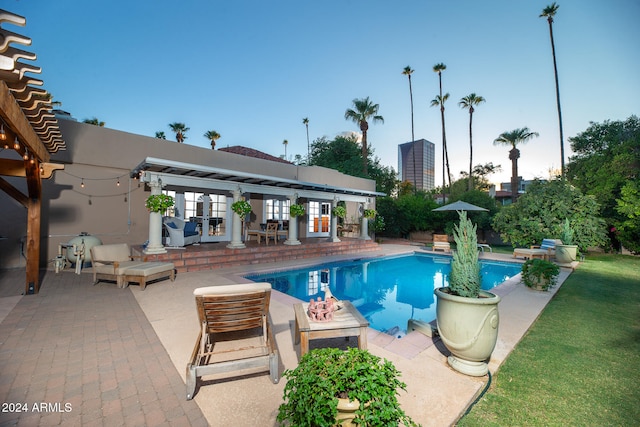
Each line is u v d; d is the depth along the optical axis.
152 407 2.43
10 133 4.12
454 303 3.03
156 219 8.46
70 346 3.53
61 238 8.74
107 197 9.55
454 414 2.36
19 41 2.28
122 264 6.80
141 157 10.23
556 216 12.95
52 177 8.62
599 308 5.54
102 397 2.54
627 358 3.48
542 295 6.43
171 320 4.46
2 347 3.46
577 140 17.84
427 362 3.29
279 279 9.22
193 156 11.59
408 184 38.53
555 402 2.60
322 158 32.34
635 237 12.88
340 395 1.77
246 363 2.73
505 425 2.30
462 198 20.02
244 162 13.27
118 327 4.16
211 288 3.03
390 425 1.61
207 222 12.05
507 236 14.49
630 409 2.49
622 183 13.13
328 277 9.87
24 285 6.44
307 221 16.28
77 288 6.31
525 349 3.74
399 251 14.59
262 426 2.22
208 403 2.51
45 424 2.18
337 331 3.12
